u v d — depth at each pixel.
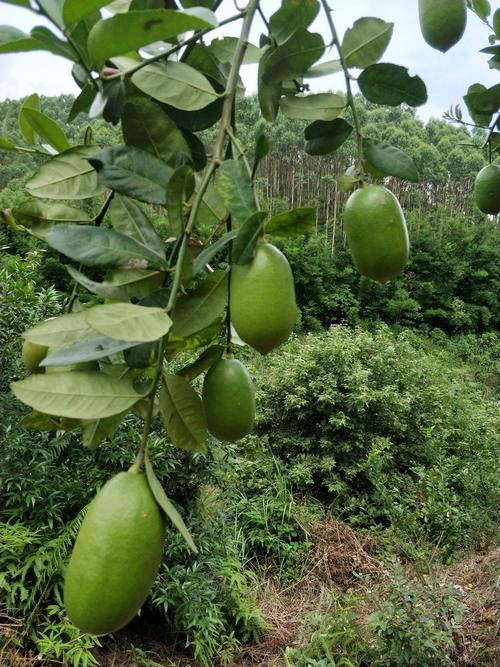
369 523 5.88
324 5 0.96
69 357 0.65
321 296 16.86
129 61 0.88
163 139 0.80
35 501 3.60
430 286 19.22
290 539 5.42
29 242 9.90
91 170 0.90
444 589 3.65
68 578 0.64
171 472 4.25
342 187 0.98
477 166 27.25
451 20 1.06
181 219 0.73
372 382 7.39
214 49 1.09
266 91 0.99
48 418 0.82
